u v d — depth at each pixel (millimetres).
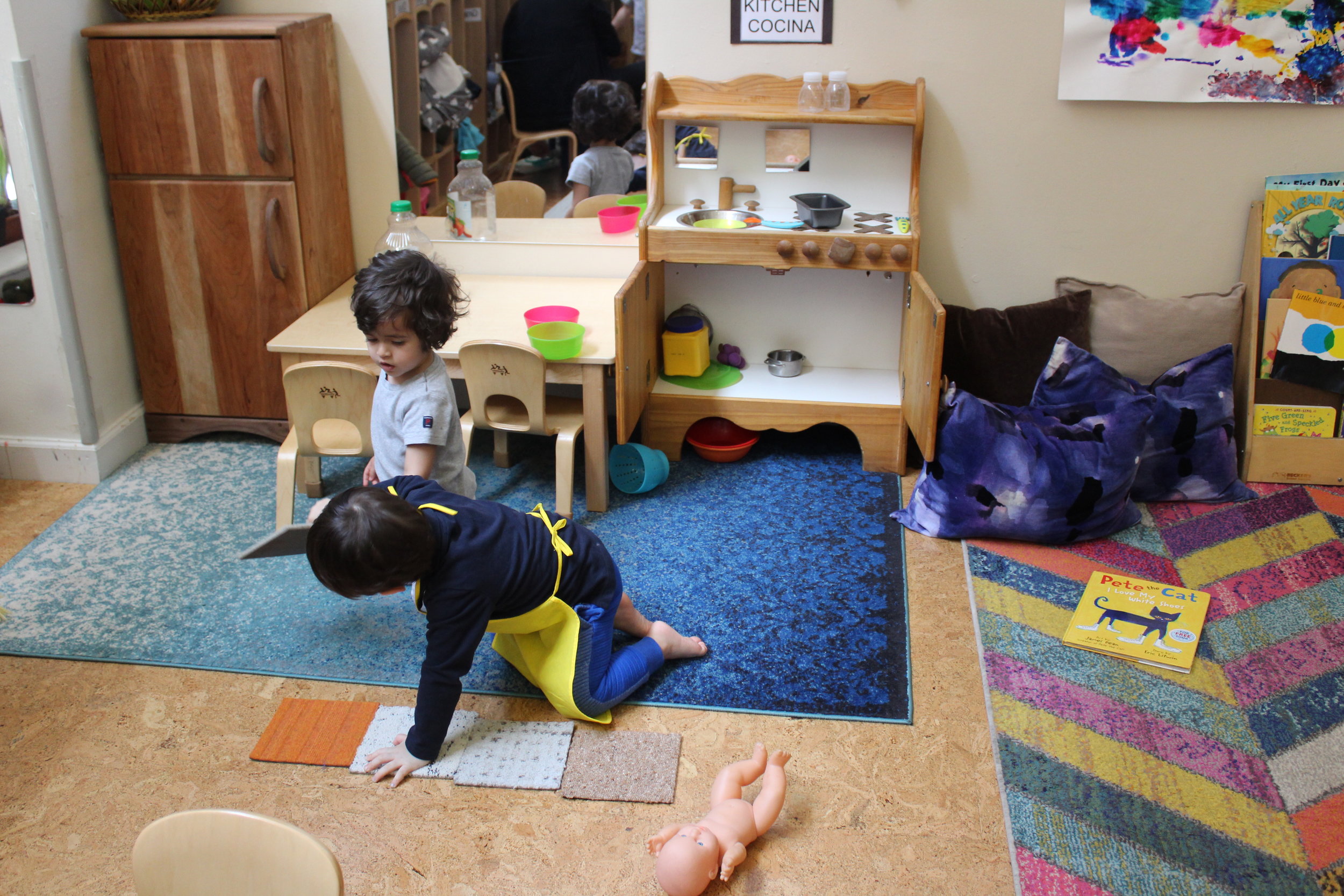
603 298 3115
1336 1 2732
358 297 2049
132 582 2576
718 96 3018
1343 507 2834
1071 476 2625
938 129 2975
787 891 1724
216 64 2836
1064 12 2818
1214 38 2799
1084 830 1829
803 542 2732
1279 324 2947
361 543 1651
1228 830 1830
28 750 2035
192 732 2090
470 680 2238
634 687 2125
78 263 2939
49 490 3029
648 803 1907
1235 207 2975
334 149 3156
